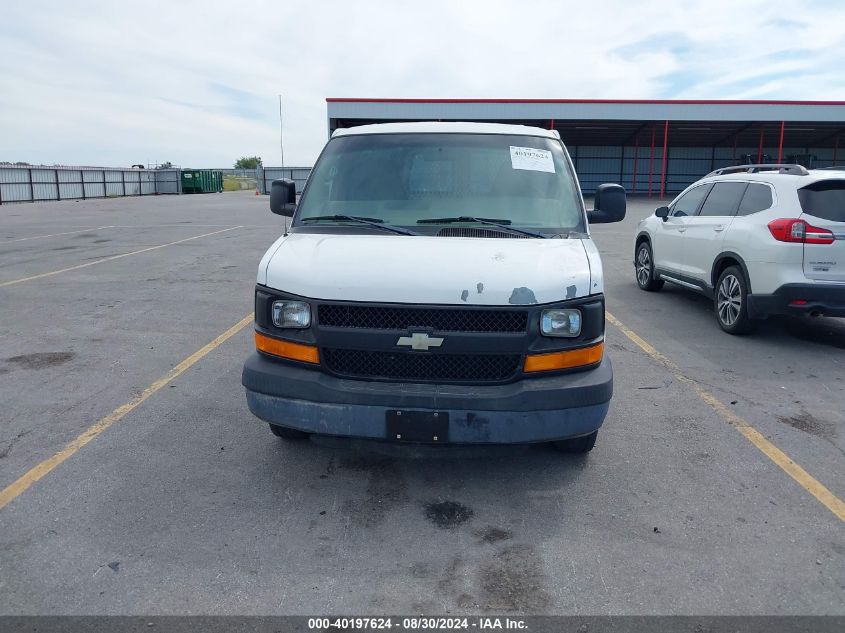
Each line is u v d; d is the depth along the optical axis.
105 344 6.82
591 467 4.15
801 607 2.84
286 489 3.85
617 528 3.46
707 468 4.15
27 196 37.56
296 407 3.53
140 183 49.69
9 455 4.25
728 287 7.41
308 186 4.59
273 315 3.64
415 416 3.40
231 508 3.63
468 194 4.36
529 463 4.20
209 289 9.77
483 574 3.07
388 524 3.49
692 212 8.52
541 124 37.31
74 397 5.29
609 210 4.75
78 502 3.67
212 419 4.86
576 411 3.46
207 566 3.11
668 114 35.28
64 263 12.27
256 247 14.84
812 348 6.88
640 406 5.19
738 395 5.45
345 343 3.45
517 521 3.53
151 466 4.11
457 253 3.65
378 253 3.68
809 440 4.59
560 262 3.63
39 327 7.49
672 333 7.45
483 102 34.44
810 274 6.50
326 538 3.35
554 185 4.47
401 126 4.88
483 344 3.38
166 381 5.68
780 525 3.50
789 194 6.67
